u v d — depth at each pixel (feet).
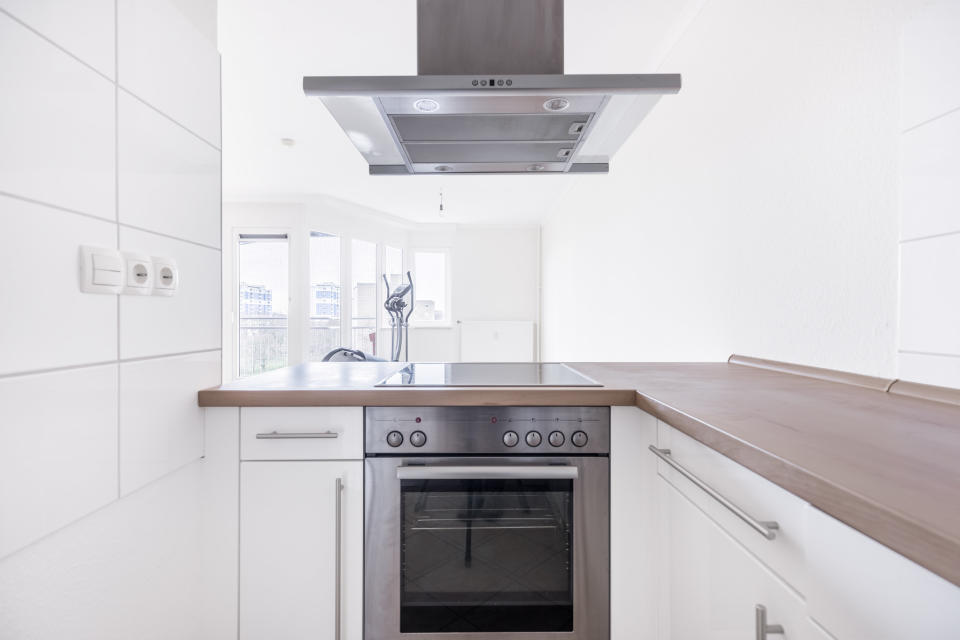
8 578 2.06
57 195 2.26
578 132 4.29
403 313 20.31
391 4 6.33
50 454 2.23
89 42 2.47
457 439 3.60
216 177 3.81
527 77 3.46
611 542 3.62
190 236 3.45
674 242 6.93
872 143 3.46
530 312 21.17
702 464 2.63
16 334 2.05
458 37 4.12
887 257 3.34
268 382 4.02
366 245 19.10
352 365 5.58
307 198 16.24
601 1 6.14
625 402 3.51
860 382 3.51
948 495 1.44
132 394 2.82
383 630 3.62
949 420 2.47
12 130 2.03
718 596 2.47
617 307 9.91
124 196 2.74
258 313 16.85
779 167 4.53
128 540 2.83
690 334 6.42
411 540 3.64
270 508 3.60
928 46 3.00
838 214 3.80
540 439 3.59
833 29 3.83
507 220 20.15
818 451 1.91
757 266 4.90
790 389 3.49
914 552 1.24
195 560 3.54
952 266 2.89
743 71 5.11
